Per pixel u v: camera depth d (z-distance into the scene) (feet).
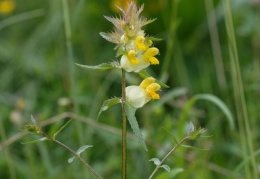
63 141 14.08
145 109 13.08
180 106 14.74
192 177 11.98
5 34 21.86
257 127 14.67
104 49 19.79
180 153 11.39
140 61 6.48
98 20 20.35
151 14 18.80
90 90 16.80
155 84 6.59
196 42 19.61
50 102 15.88
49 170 12.03
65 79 16.72
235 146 13.39
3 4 18.76
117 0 16.60
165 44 18.63
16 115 13.35
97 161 13.82
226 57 18.62
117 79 16.85
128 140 12.68
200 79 17.15
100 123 12.63
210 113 15.05
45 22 19.71
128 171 12.73
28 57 18.17
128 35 6.24
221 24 19.77
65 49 18.56
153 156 12.25
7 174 13.02
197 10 18.85
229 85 17.12
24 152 13.64
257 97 15.98
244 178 11.57
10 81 18.10
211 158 13.55
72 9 17.71
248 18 17.93
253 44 17.88
